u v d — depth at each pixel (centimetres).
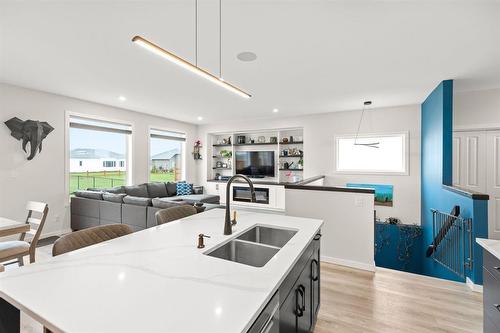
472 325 194
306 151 623
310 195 317
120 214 398
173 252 125
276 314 99
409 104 505
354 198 296
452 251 310
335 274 278
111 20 215
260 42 253
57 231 439
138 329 68
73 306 78
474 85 389
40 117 417
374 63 302
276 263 114
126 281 95
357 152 585
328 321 198
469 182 431
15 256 242
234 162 750
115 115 537
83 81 371
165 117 657
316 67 315
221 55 282
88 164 506
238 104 515
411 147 508
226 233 157
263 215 217
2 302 95
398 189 520
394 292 242
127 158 575
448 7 196
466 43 252
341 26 223
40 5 194
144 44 166
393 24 220
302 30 230
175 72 334
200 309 77
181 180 739
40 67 317
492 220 418
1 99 376
